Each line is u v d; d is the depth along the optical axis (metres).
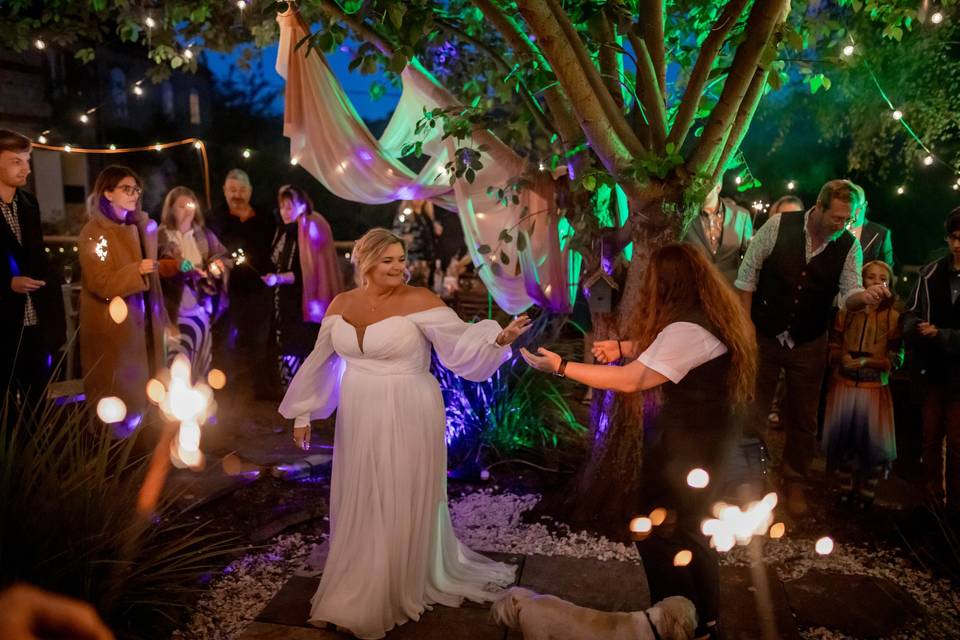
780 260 4.09
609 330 4.22
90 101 18.19
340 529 3.14
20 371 4.26
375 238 3.21
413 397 3.17
